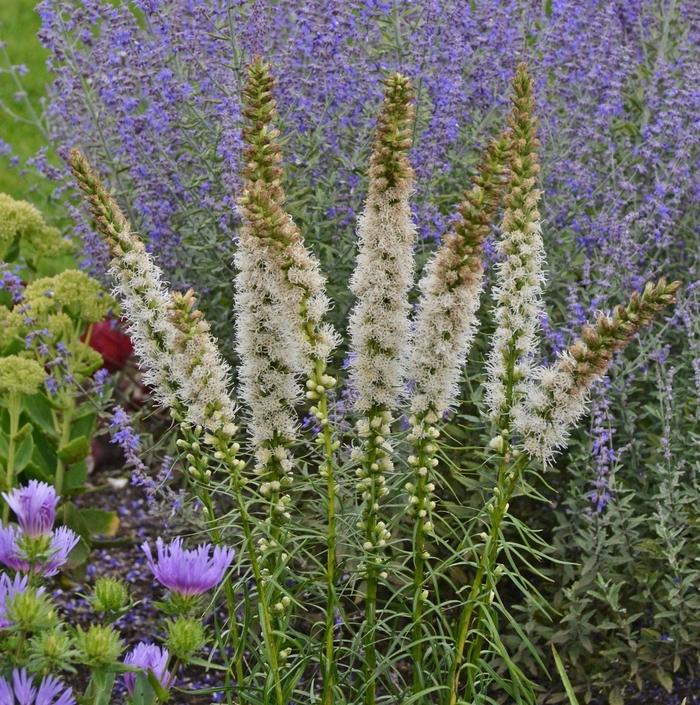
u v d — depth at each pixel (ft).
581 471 5.34
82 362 6.27
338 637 4.40
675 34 6.80
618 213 5.67
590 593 4.96
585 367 3.79
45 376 5.47
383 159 3.77
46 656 3.55
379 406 4.00
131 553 5.86
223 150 5.56
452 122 5.67
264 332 3.90
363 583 5.28
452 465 4.08
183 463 5.28
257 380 3.96
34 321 5.78
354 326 3.91
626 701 5.11
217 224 5.83
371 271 3.84
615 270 5.53
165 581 3.77
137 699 3.76
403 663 5.11
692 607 5.01
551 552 5.34
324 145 5.85
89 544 5.78
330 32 5.82
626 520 5.07
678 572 4.96
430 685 4.38
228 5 5.81
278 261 3.78
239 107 5.62
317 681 4.98
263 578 4.00
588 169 5.85
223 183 5.72
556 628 5.17
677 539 5.05
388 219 3.81
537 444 3.89
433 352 3.89
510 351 3.92
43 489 3.70
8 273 5.79
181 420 4.13
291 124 5.85
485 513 4.07
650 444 5.47
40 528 3.68
